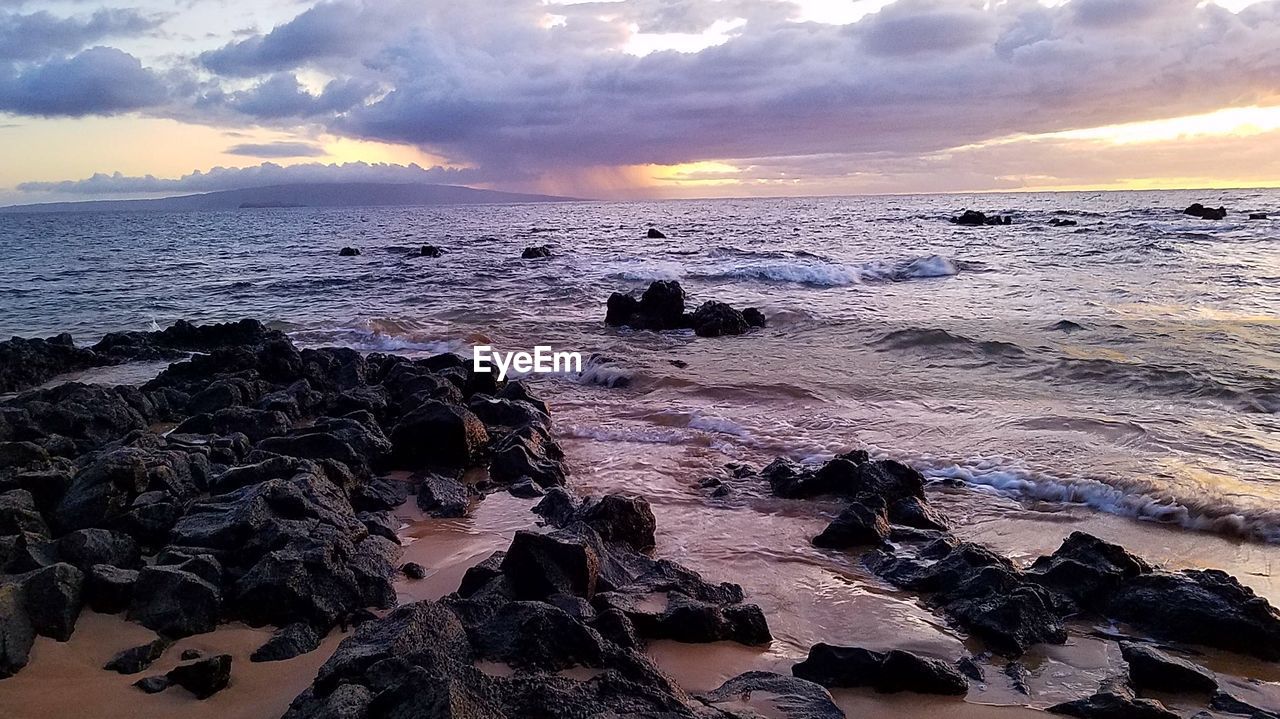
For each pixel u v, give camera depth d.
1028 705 5.21
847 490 9.29
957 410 12.77
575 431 12.39
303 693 4.95
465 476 10.42
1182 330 17.95
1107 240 42.81
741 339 19.94
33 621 5.76
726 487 9.62
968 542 7.75
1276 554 7.61
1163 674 5.46
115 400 12.24
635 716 4.44
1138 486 9.06
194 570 6.44
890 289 27.66
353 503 9.05
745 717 4.62
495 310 25.19
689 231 65.12
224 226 105.00
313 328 22.88
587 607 6.00
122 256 50.84
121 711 5.00
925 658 5.48
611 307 22.66
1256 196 132.12
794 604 6.77
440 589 6.95
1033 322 19.66
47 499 7.61
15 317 26.94
